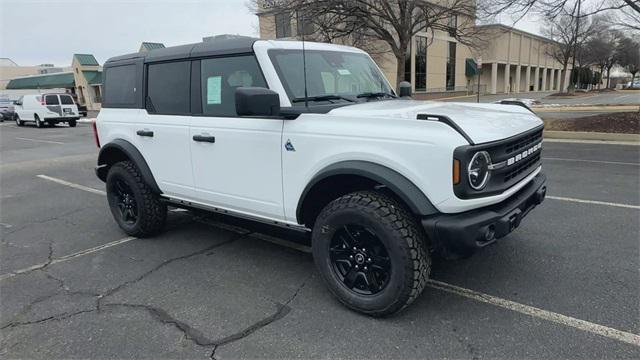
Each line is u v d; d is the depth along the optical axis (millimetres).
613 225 4742
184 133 4078
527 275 3641
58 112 24703
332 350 2754
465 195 2656
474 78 44781
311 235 3539
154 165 4496
